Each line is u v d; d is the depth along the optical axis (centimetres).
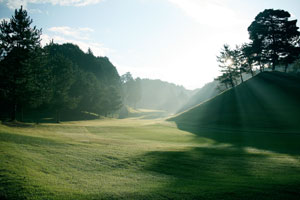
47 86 3803
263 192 688
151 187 761
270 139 2491
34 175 838
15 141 1455
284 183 793
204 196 655
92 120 6819
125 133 3095
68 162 1096
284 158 1370
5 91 3019
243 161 1269
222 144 2184
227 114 4603
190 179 894
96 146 1617
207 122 4519
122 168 1065
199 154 1461
